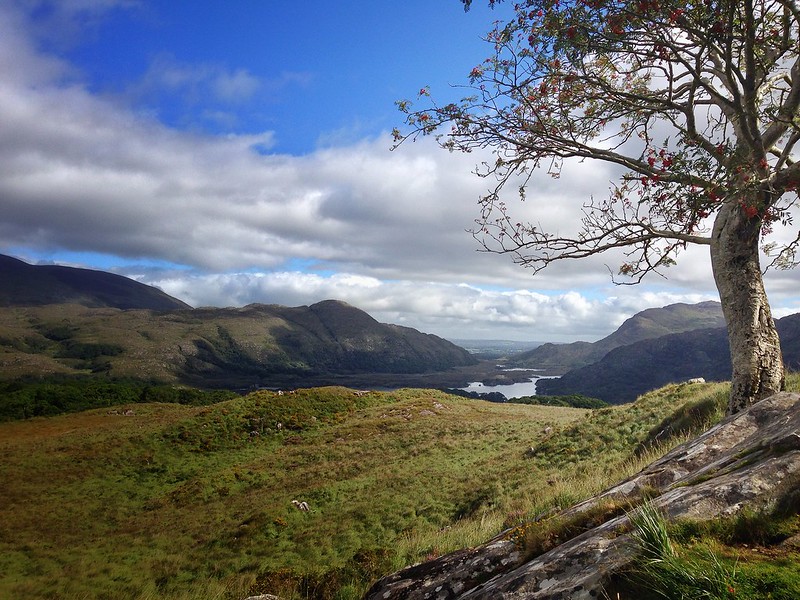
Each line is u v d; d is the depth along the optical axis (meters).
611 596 2.69
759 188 7.23
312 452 42.28
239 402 58.50
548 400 90.50
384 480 30.62
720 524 3.01
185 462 43.12
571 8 7.62
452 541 10.95
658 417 22.66
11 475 38.94
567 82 8.40
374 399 64.44
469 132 9.30
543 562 3.52
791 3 7.20
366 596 5.01
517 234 9.80
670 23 7.22
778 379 8.38
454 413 54.53
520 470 24.36
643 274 9.63
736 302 8.69
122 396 89.25
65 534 27.80
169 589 18.41
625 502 4.31
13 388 87.19
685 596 2.38
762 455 3.83
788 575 2.36
